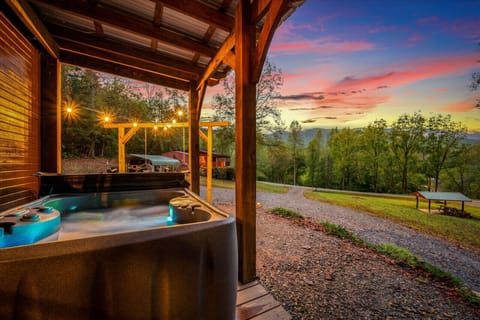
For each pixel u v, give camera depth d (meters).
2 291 0.73
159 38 2.68
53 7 2.15
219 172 18.02
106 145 16.97
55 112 2.94
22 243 1.26
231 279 1.26
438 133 22.86
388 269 3.19
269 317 1.65
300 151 29.59
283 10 1.63
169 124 6.80
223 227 1.22
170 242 1.01
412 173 23.72
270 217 6.19
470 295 2.63
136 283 0.93
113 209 2.66
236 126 2.19
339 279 2.83
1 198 2.03
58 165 3.01
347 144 27.61
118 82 19.45
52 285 0.79
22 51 2.37
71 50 3.03
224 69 3.78
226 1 2.20
